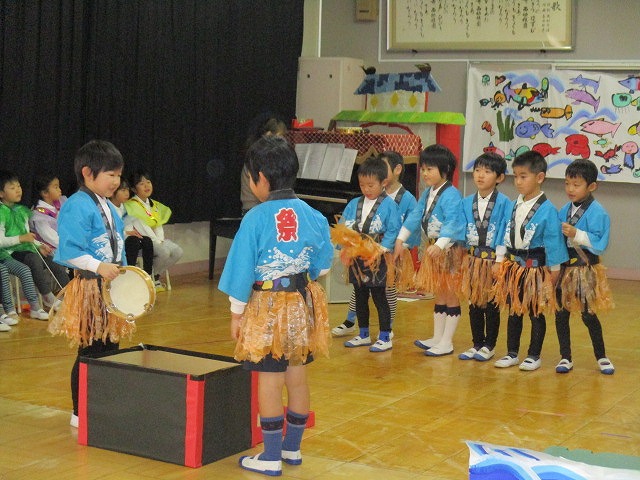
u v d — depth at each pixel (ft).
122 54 22.20
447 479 10.30
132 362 11.75
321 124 28.22
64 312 11.66
